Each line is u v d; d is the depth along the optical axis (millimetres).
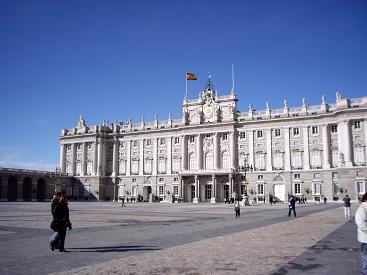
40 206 72750
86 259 16234
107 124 140625
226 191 113688
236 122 113812
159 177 126000
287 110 108375
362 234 11609
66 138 142750
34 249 18922
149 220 38250
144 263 15328
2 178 111375
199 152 119250
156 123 129250
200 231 27438
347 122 97500
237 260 15961
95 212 53719
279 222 35875
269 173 108312
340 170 97312
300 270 14102
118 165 135500
